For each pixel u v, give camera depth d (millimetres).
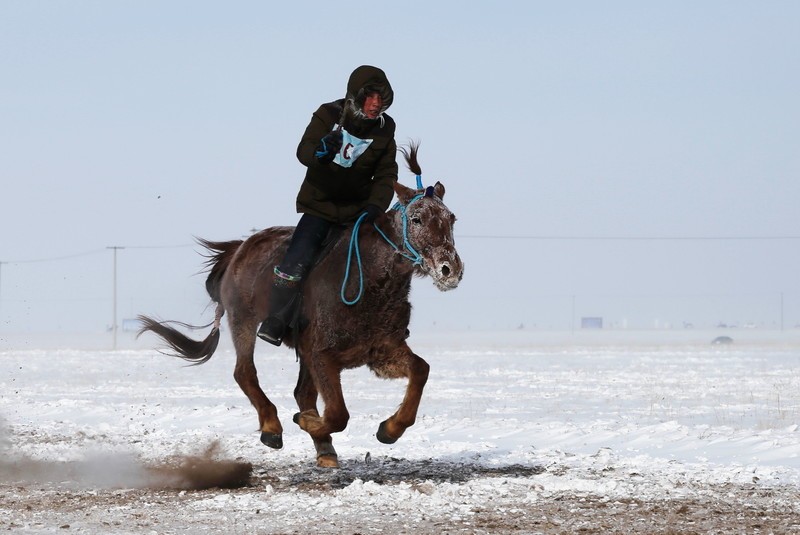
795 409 23719
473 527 9656
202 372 47344
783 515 10320
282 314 11672
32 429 20078
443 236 10766
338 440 17219
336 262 11297
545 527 9656
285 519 10156
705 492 11766
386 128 11930
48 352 82812
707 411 23516
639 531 9461
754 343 114188
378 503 10938
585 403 26781
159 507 10977
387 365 11508
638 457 14703
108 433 19375
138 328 14297
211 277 14281
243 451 16078
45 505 11203
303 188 12000
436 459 14992
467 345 112562
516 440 17641
